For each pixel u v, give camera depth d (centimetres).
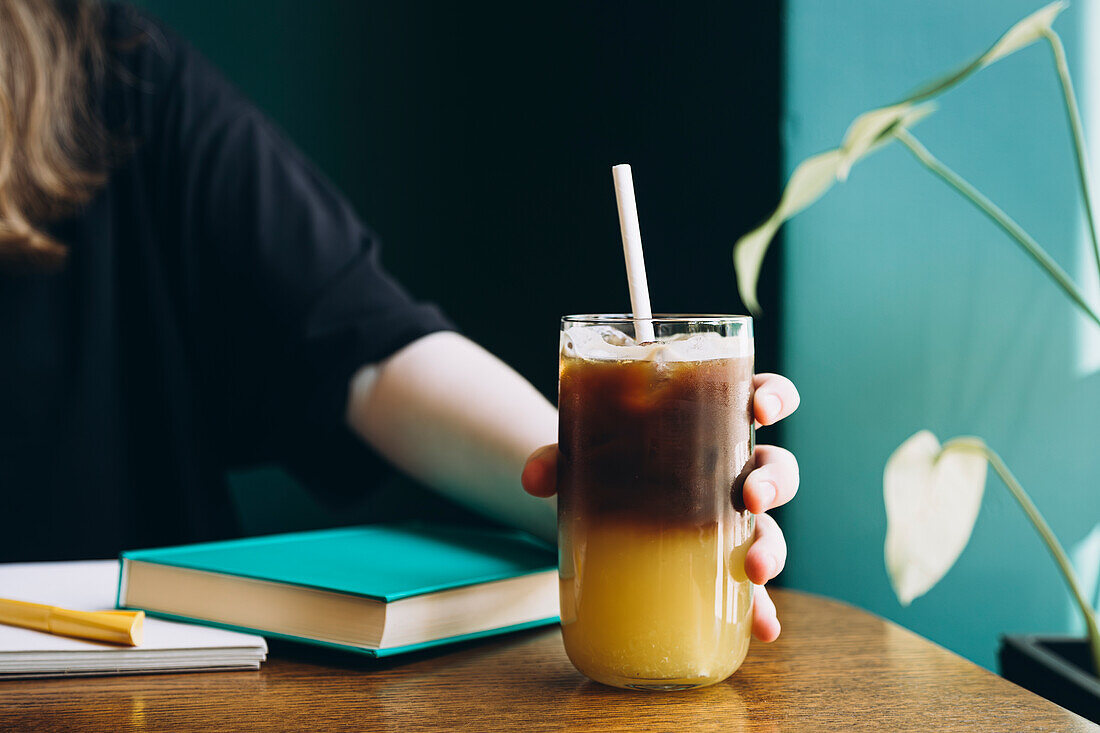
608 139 146
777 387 67
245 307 106
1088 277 120
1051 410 121
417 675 67
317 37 168
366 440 94
